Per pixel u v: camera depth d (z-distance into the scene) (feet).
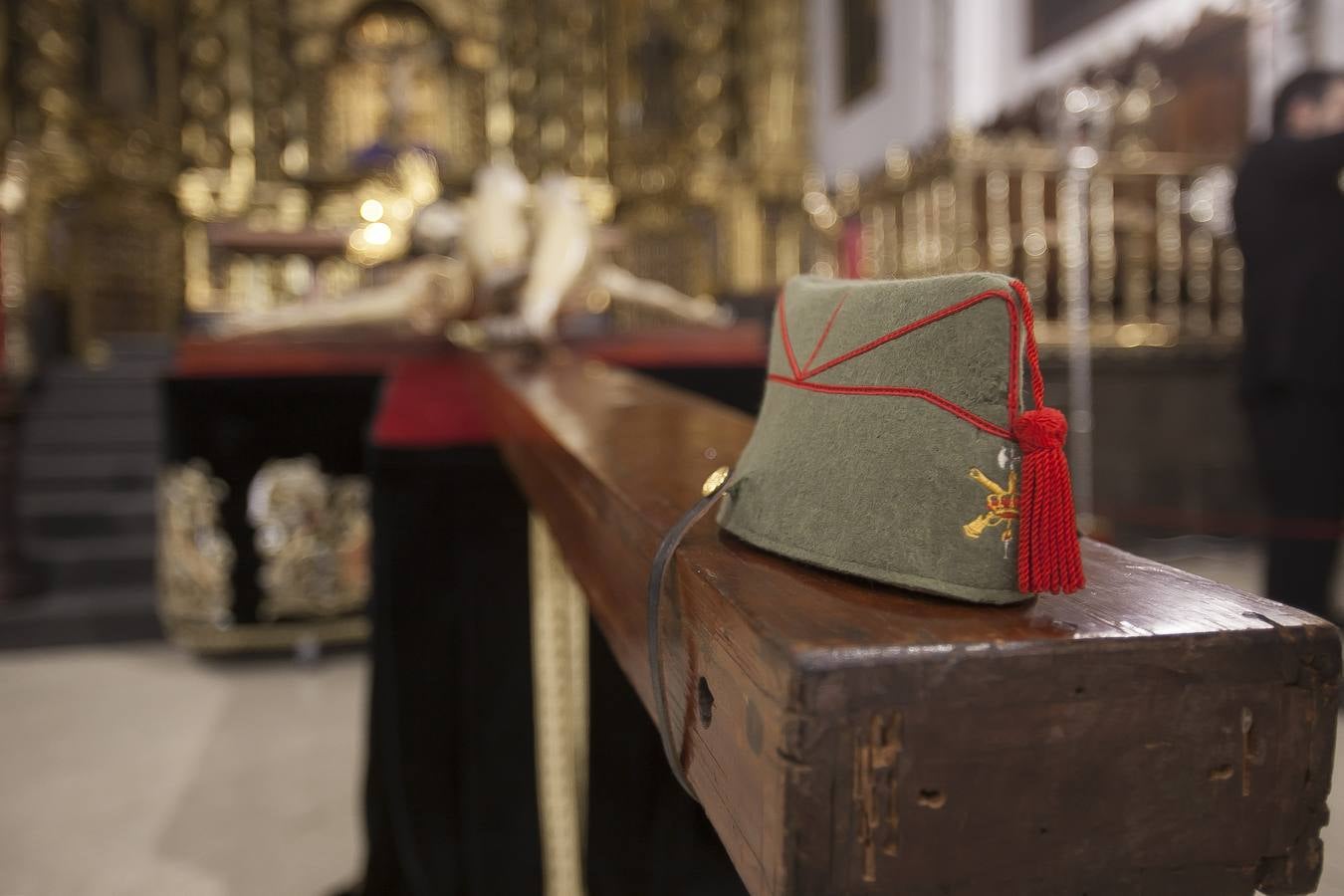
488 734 6.17
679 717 2.14
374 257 10.57
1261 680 1.62
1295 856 1.66
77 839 8.77
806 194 28.02
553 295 8.02
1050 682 1.56
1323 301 6.21
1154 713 1.60
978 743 1.55
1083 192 15.49
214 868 8.25
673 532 2.14
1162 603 1.78
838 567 1.94
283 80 31.99
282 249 18.84
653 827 6.21
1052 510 1.73
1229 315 15.39
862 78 28.04
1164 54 16.35
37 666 13.94
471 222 8.78
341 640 13.87
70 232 28.78
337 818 9.13
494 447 6.07
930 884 1.55
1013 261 16.69
